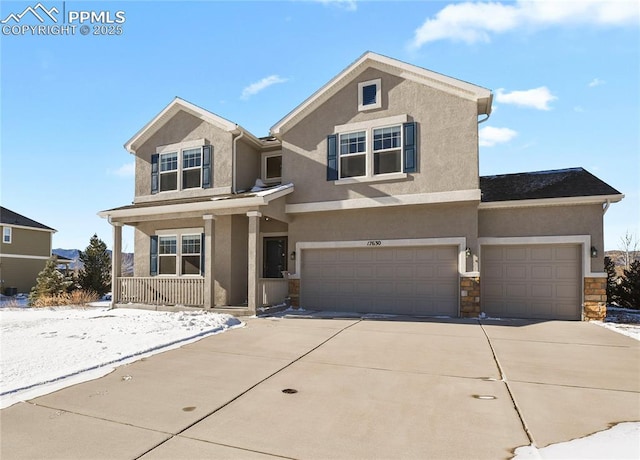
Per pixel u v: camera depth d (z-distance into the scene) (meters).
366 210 12.59
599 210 11.21
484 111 11.91
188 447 3.56
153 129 15.31
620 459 3.30
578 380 5.47
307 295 13.34
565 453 3.42
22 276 29.14
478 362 6.41
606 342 7.96
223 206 11.92
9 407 4.50
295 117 13.34
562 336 8.57
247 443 3.64
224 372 5.88
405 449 3.52
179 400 4.74
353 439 3.72
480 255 12.15
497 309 12.02
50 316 11.76
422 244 12.02
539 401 4.68
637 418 4.17
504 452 3.46
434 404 4.59
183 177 14.73
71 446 3.58
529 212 11.78
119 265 14.20
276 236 15.02
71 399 4.76
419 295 12.12
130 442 3.66
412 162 11.76
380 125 12.25
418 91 11.92
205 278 12.36
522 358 6.66
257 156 15.74
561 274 11.55
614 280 16.36
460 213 11.74
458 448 3.54
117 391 5.05
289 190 12.74
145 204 14.39
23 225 29.03
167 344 7.53
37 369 5.82
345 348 7.39
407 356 6.80
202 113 14.34
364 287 12.73
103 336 8.09
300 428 3.96
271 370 5.98
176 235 14.63
